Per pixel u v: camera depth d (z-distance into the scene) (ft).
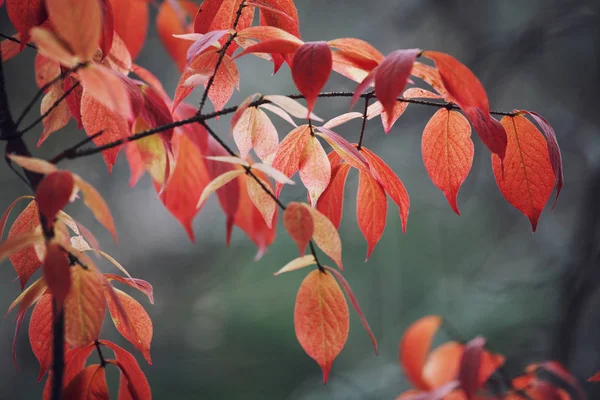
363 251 19.88
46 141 10.57
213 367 16.24
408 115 9.39
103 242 14.17
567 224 11.03
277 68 2.26
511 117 2.24
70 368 2.27
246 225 2.62
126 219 14.85
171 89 13.28
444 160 2.30
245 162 2.14
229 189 2.48
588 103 12.53
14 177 10.96
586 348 8.14
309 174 2.29
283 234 19.60
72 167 11.57
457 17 11.58
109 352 11.52
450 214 18.16
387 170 2.27
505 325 11.10
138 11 2.77
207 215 17.54
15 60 10.42
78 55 1.94
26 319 10.77
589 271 6.51
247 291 18.25
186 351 16.56
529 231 12.80
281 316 17.83
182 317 17.01
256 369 16.76
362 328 18.97
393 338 17.25
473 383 2.73
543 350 7.60
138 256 15.78
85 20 1.93
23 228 2.23
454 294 14.65
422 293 18.92
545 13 8.62
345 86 9.30
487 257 13.42
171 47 2.99
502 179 2.27
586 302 6.93
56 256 1.97
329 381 14.84
